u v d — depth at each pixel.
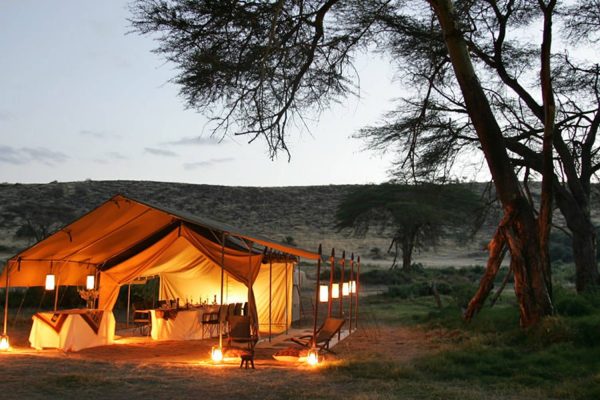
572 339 12.24
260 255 14.27
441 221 42.53
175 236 14.70
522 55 19.38
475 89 14.38
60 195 95.25
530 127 19.48
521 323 13.83
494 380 9.70
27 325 18.03
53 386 8.68
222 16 13.00
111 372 10.01
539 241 13.98
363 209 46.00
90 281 15.02
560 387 8.87
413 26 17.53
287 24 14.05
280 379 9.57
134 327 18.75
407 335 16.50
